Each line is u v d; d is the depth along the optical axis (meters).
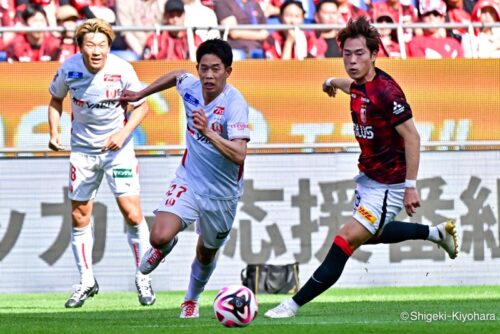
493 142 39.06
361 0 45.12
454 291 36.91
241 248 38.31
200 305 32.03
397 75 39.03
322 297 34.72
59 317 27.20
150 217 38.12
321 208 38.53
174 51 40.38
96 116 31.69
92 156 32.12
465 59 39.16
